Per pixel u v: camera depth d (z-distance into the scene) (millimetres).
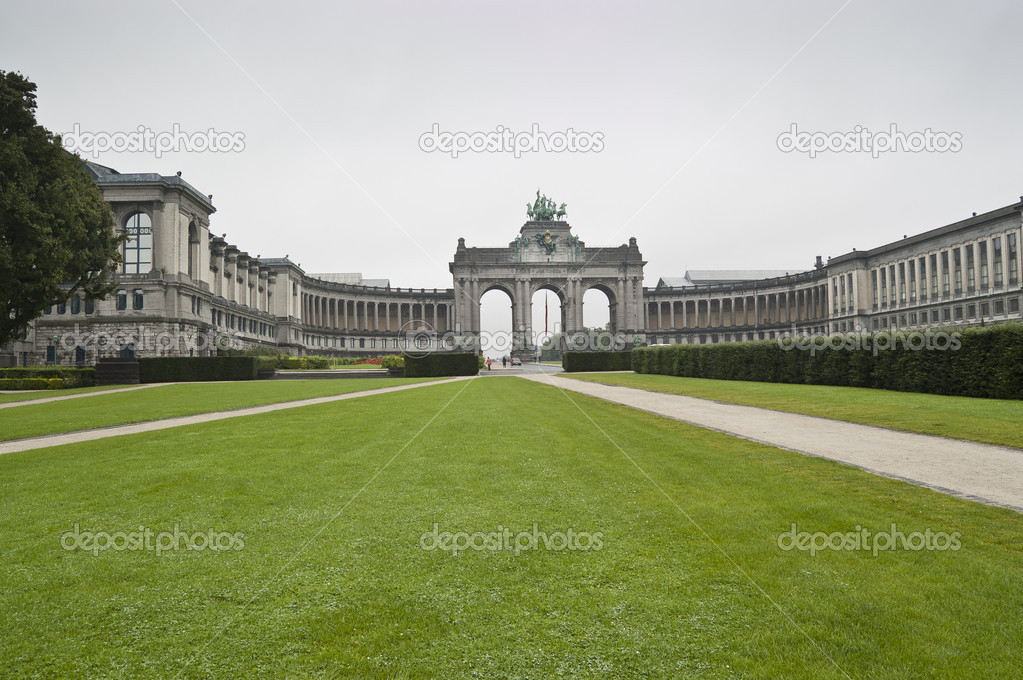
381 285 154000
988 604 5109
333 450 12422
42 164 39875
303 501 8430
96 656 4590
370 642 4762
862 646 4539
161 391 36594
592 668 4379
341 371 66000
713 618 5031
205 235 81812
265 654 4605
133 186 72062
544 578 5844
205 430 16031
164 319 71438
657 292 139375
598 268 130750
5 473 10383
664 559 6246
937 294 89188
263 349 80312
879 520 7371
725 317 141500
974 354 22188
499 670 4375
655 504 8188
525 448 12531
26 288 38594
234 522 7504
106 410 23312
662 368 51094
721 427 16328
